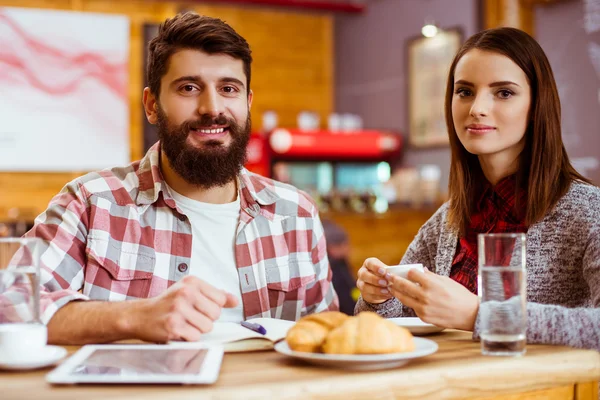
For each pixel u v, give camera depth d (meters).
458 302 1.22
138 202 1.66
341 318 1.15
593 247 1.45
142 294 1.63
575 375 1.14
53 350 1.10
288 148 5.50
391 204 5.53
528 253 1.56
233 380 0.97
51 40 5.31
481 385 1.06
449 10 5.51
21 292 1.10
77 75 5.39
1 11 5.18
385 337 1.04
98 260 1.60
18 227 4.69
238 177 1.76
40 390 0.92
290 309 1.79
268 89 6.40
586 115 4.45
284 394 0.94
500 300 1.14
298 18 6.53
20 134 5.26
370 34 6.44
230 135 1.60
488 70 1.55
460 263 1.72
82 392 0.91
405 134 6.00
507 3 4.94
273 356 1.15
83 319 1.23
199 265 1.68
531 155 1.60
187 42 1.55
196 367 1.00
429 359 1.11
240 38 1.60
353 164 5.83
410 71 5.93
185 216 1.68
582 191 1.55
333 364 1.03
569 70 4.57
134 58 5.61
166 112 1.59
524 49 1.55
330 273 1.92
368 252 5.05
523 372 1.10
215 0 5.93
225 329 1.31
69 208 1.62
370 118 6.47
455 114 1.62
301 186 5.64
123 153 5.54
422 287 1.24
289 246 1.80
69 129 5.38
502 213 1.66
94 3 5.50
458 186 1.74
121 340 1.28
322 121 6.69
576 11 4.49
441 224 1.81
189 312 1.18
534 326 1.21
